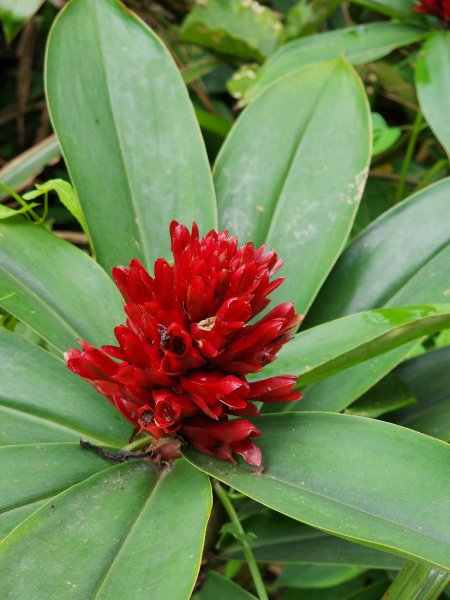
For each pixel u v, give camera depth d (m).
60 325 0.59
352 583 0.76
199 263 0.53
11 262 0.60
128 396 0.55
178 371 0.53
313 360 0.57
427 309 0.57
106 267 0.62
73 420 0.58
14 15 0.69
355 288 0.63
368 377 0.60
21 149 0.95
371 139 0.64
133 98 0.65
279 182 0.64
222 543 0.66
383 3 0.78
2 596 0.49
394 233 0.64
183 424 0.54
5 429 0.57
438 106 0.72
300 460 0.54
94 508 0.52
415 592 0.56
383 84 0.87
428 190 0.65
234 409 0.54
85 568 0.50
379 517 0.51
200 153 0.64
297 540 0.64
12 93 0.98
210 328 0.52
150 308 0.53
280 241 0.63
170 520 0.52
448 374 0.64
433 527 0.50
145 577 0.49
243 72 0.85
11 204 0.87
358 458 0.53
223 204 0.64
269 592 0.79
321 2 0.84
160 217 0.63
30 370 0.59
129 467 0.55
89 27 0.66
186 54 0.91
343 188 0.63
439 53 0.75
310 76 0.67
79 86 0.65
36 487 0.54
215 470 0.54
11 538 0.50
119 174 0.63
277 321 0.53
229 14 0.86
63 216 0.90
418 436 0.53
